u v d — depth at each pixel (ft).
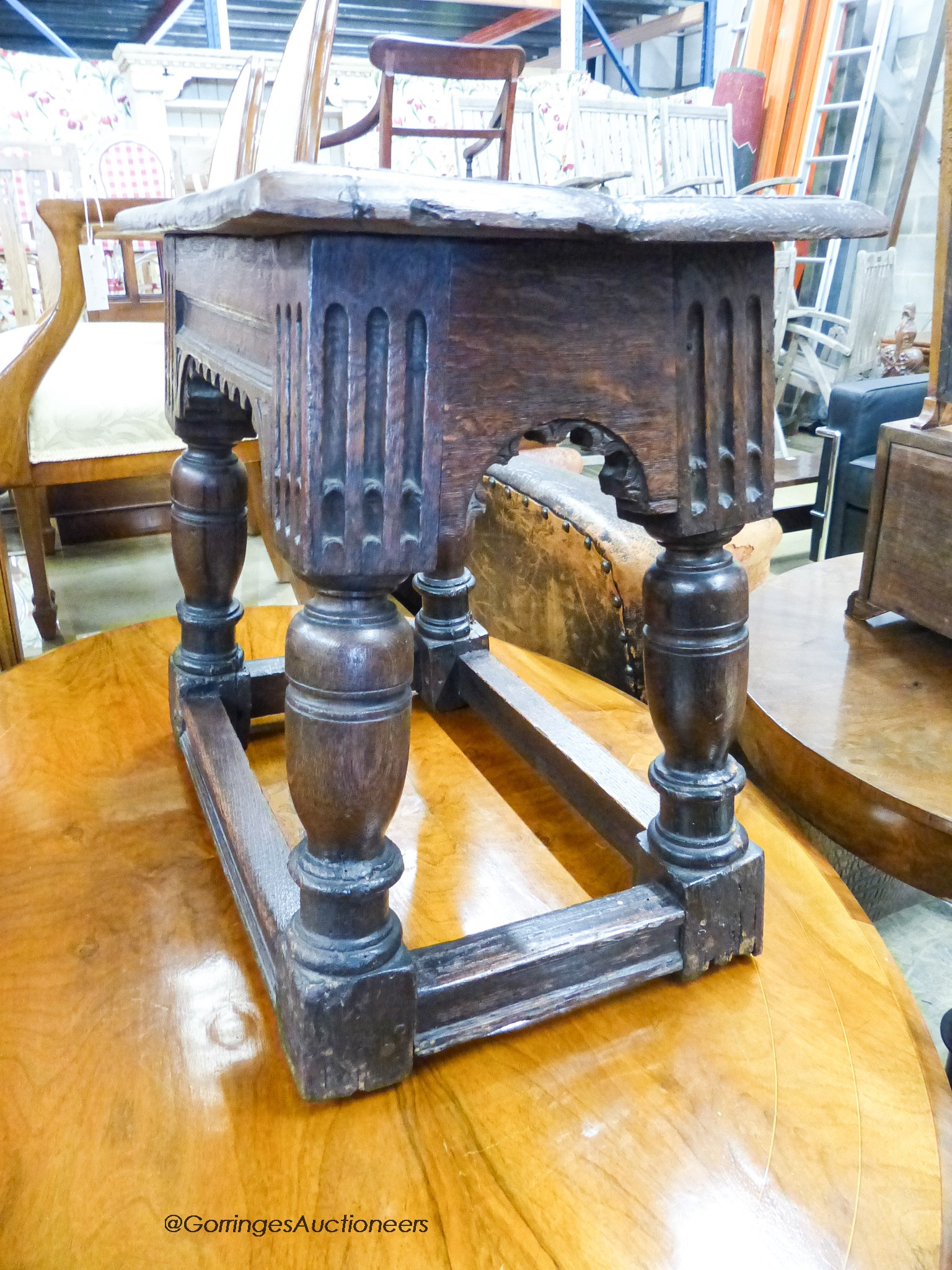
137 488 9.41
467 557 3.93
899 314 15.03
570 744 3.10
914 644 4.33
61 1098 2.09
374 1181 1.91
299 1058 2.03
